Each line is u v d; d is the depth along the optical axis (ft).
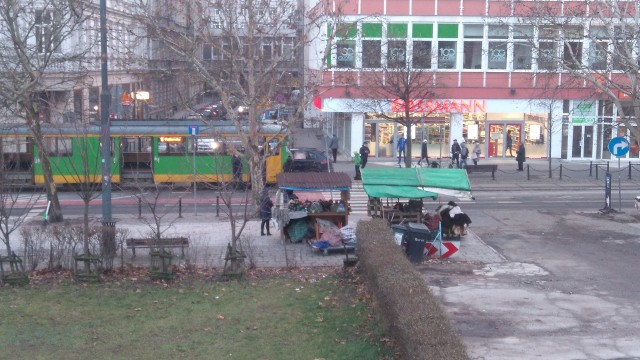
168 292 50.34
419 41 127.03
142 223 79.41
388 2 134.21
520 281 54.54
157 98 173.17
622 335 41.39
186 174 110.01
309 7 160.97
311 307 46.34
